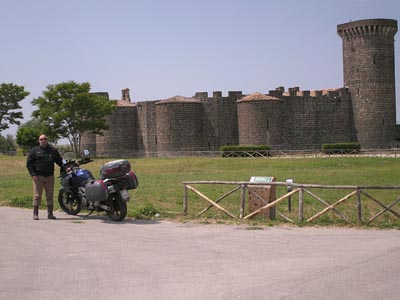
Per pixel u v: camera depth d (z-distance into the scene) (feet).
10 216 50.03
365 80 254.47
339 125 259.19
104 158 227.81
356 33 255.50
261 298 23.80
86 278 27.45
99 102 241.76
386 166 138.21
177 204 60.23
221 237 38.63
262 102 232.12
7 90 336.08
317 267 29.07
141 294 24.68
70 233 40.27
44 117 240.53
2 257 32.22
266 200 47.75
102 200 46.21
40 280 27.12
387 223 44.19
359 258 31.01
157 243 36.32
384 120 254.27
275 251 33.45
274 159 171.22
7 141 380.37
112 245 35.63
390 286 25.34
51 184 48.60
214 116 242.37
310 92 258.78
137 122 254.68
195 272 28.43
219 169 140.67
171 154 235.81
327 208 45.47
